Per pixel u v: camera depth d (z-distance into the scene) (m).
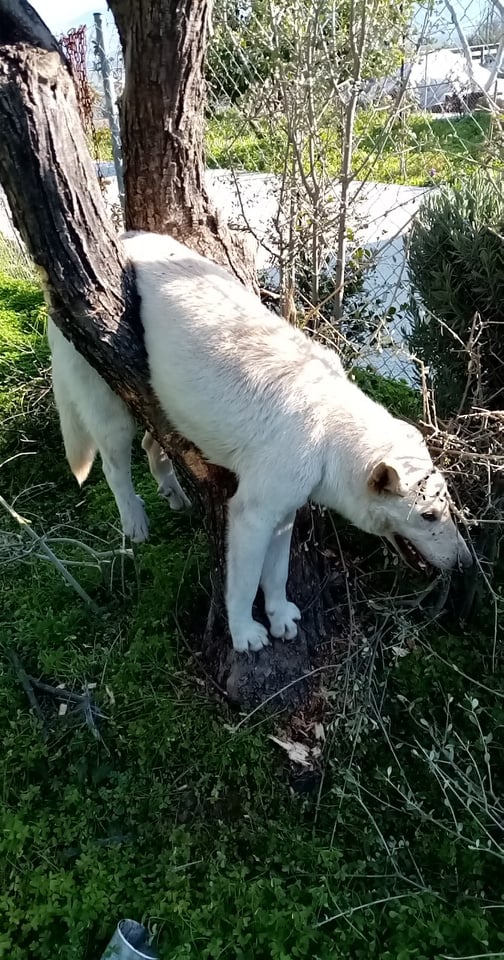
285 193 1.54
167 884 1.04
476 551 1.35
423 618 1.41
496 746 1.19
